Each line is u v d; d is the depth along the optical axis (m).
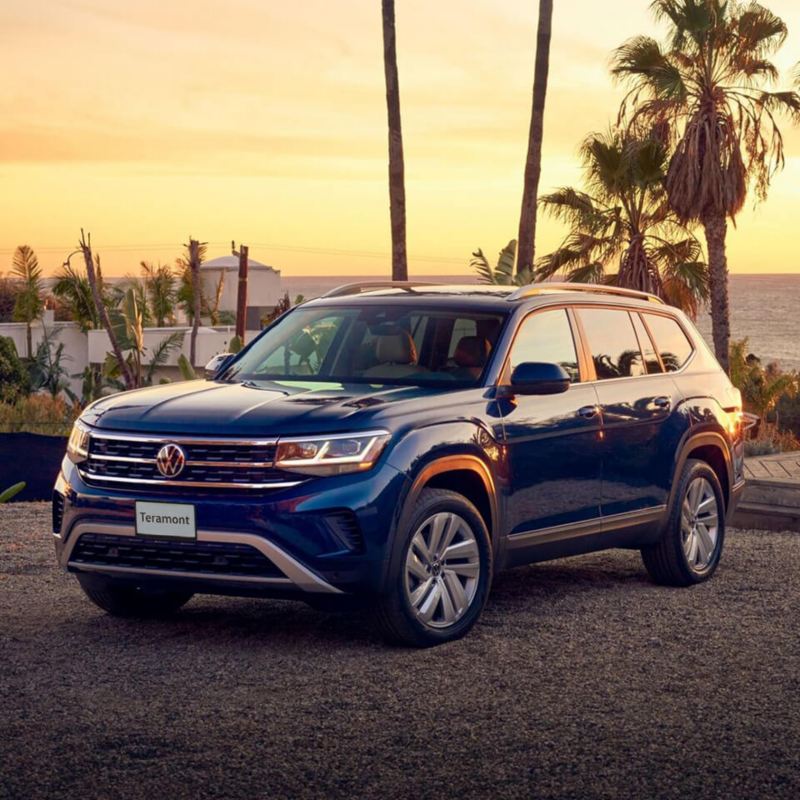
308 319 7.67
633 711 5.35
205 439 6.12
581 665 6.12
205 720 5.15
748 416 9.76
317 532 6.00
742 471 9.07
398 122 26.06
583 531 7.45
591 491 7.49
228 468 6.09
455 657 6.25
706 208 31.53
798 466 13.23
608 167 31.92
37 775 4.48
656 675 5.95
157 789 4.34
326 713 5.27
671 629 6.96
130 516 6.23
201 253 41.78
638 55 31.64
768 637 6.78
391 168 26.20
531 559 7.15
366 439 6.14
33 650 6.32
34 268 51.19
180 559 6.20
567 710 5.35
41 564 8.67
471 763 4.64
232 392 6.73
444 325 7.23
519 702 5.46
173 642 6.53
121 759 4.66
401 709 5.34
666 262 32.94
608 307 8.09
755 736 5.02
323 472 6.05
